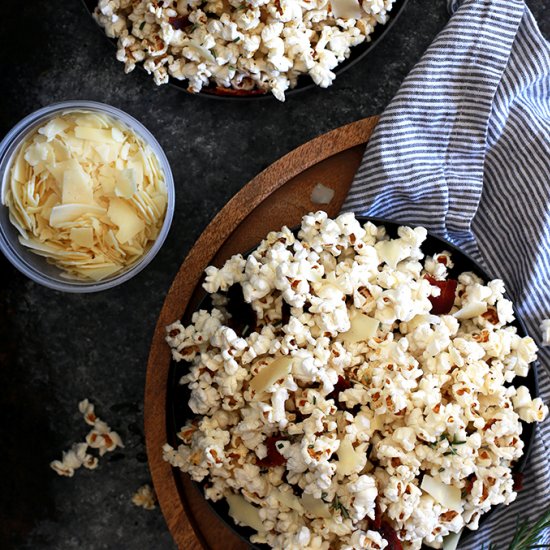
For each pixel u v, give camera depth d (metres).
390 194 0.65
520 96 0.66
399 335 0.60
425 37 0.73
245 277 0.59
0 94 0.73
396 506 0.56
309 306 0.58
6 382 0.74
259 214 0.65
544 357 0.65
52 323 0.74
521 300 0.65
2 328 0.74
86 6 0.68
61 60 0.73
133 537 0.75
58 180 0.66
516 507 0.64
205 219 0.73
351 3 0.65
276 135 0.73
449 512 0.57
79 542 0.75
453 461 0.56
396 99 0.64
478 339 0.59
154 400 0.64
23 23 0.73
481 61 0.64
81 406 0.74
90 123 0.67
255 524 0.60
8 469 0.75
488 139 0.65
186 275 0.64
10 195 0.67
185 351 0.61
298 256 0.58
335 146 0.64
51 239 0.67
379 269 0.62
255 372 0.58
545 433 0.64
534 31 0.65
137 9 0.66
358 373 0.58
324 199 0.65
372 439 0.58
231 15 0.65
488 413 0.58
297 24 0.65
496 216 0.66
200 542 0.64
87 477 0.74
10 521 0.75
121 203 0.66
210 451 0.58
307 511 0.58
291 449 0.56
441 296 0.60
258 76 0.66
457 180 0.64
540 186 0.64
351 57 0.69
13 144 0.67
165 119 0.73
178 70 0.67
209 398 0.59
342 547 0.57
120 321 0.74
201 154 0.73
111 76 0.73
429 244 0.63
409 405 0.57
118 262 0.68
